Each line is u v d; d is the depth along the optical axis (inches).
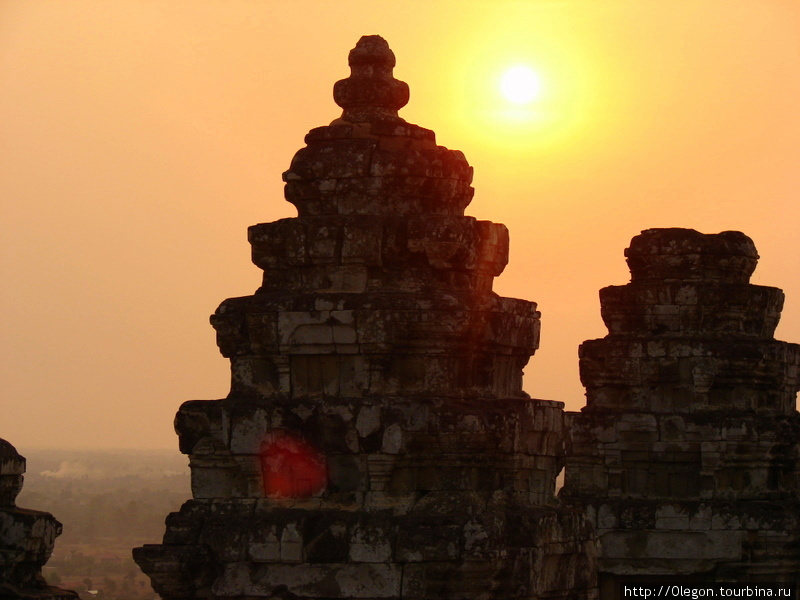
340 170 1530.5
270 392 1526.8
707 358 1983.3
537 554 1494.8
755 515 1967.3
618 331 2037.4
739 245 2027.6
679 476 1994.3
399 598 1450.5
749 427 1975.9
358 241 1512.1
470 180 1582.2
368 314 1486.2
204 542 1499.8
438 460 1483.8
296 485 1498.5
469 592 1448.1
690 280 2015.3
